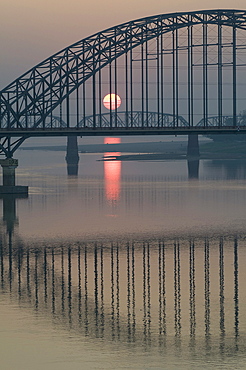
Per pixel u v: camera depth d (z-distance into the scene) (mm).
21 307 142250
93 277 166125
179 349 119438
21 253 193875
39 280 163875
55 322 132625
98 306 142750
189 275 166750
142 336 125375
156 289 154625
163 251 195375
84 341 122875
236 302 144500
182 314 137125
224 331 127812
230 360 114688
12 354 116938
